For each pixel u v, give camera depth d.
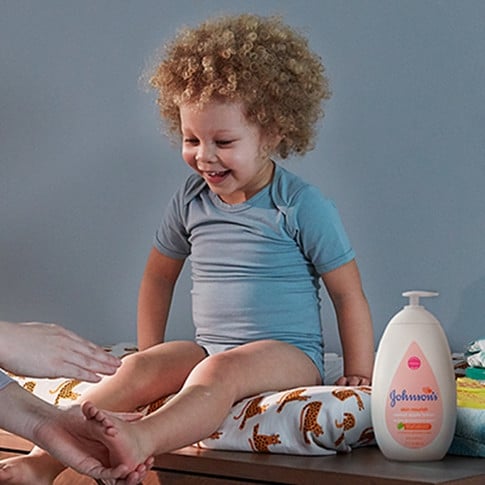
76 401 2.12
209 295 2.49
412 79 3.30
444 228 3.26
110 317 3.79
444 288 3.26
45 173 3.87
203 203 2.55
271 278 2.45
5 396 1.77
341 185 3.41
